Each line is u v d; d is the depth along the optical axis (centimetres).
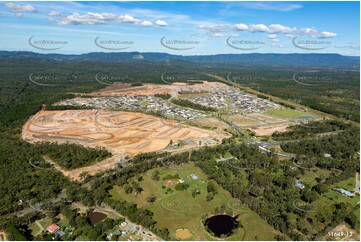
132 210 16388
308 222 16025
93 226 15212
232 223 16025
